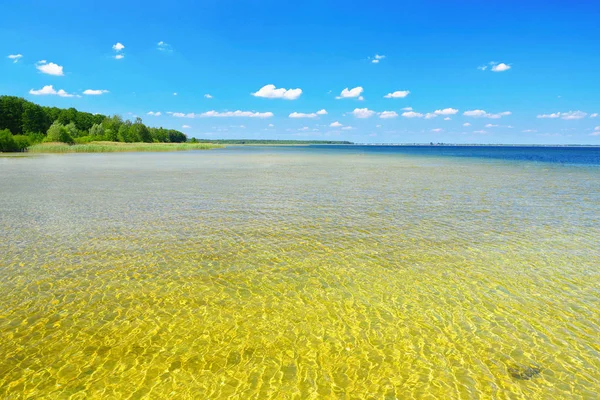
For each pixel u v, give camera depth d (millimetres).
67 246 11352
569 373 5613
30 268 9516
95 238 12242
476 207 18203
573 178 33281
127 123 157750
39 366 5691
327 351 6160
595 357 6000
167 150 112875
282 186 26125
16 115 131750
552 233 13359
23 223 14211
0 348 6117
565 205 18906
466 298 8102
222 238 12383
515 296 8211
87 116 171000
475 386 5340
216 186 25859
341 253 10945
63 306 7531
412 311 7508
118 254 10672
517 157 88438
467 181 30234
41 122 134750
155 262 10055
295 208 17688
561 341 6465
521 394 5176
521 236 12938
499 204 19094
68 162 51344
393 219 15438
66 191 22688
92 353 6023
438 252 11141
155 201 19375
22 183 26531
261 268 9703
